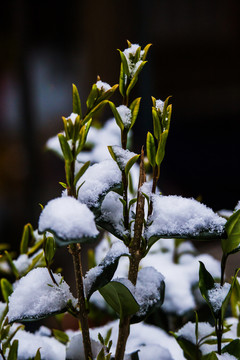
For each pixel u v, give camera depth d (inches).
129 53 25.0
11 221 179.2
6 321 26.7
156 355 27.9
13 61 193.2
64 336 30.7
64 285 25.3
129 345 30.4
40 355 27.2
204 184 245.1
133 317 25.5
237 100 312.3
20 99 184.2
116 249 24.6
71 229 22.0
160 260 37.3
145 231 24.8
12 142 242.2
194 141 301.7
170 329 32.9
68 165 23.6
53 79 240.4
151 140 25.1
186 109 316.8
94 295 33.9
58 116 243.0
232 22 293.3
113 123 46.4
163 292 26.3
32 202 179.8
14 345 25.9
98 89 24.6
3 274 33.1
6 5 180.1
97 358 25.0
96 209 24.3
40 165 184.7
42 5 231.0
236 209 26.0
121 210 25.3
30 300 24.7
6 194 208.2
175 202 24.8
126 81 24.9
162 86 307.6
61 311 24.7
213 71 308.0
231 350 26.2
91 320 36.6
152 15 280.4
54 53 237.8
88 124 24.1
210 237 24.6
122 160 24.9
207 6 289.6
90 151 44.0
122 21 121.4
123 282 24.8
